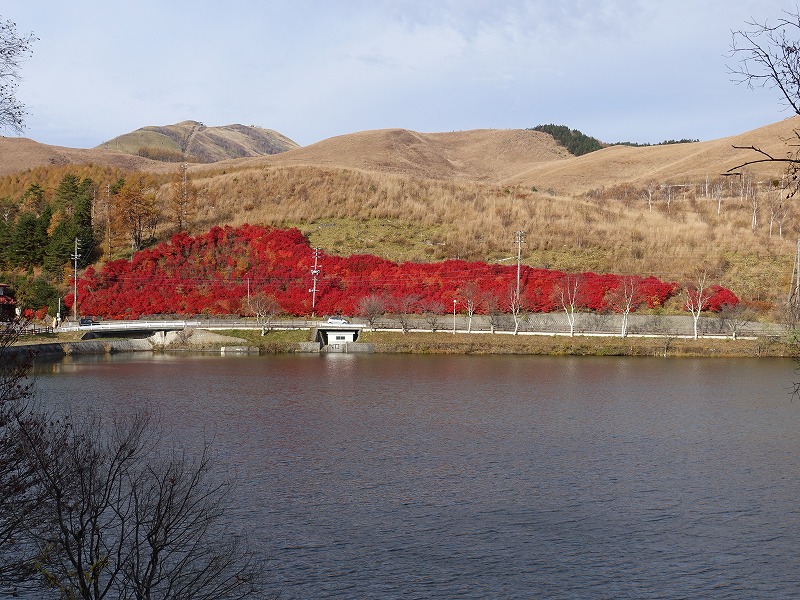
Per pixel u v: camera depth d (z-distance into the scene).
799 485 35.75
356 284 100.38
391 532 29.34
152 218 124.38
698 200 155.88
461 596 24.28
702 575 26.19
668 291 98.31
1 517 17.83
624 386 63.69
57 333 86.19
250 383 63.59
